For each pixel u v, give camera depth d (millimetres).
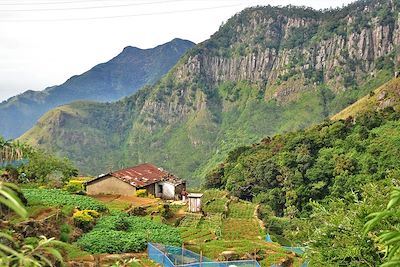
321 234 14023
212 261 24031
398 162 62875
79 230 26672
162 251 23750
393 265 3785
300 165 74125
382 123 80250
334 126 82438
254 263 22922
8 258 3584
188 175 195500
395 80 109562
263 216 53031
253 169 80500
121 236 25906
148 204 42156
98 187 48906
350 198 16859
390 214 3896
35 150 49250
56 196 33781
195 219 41344
